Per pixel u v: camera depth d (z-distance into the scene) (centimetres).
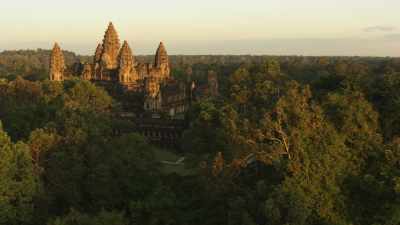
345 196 6025
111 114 16350
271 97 9238
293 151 6184
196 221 6881
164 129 15738
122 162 8344
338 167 6088
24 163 7750
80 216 6656
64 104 13138
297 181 5778
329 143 6191
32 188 7456
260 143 6600
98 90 16438
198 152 9038
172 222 6944
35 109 13525
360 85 7769
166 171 11319
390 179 5825
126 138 8981
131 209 7250
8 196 7188
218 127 8769
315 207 5731
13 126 12631
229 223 6016
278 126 6300
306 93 6912
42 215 7475
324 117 6556
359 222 5950
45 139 9056
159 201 7188
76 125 10256
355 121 6569
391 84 7481
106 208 7888
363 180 6009
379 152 6316
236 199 6241
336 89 7988
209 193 6812
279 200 5575
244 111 9050
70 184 7988
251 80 10700
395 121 6994
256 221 5903
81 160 8556
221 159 6838
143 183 8269
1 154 7362
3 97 16738
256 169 6981
